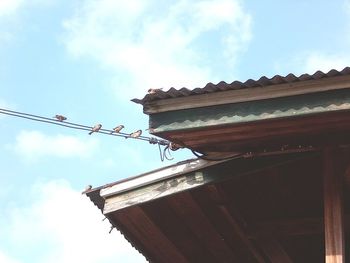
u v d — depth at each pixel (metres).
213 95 6.93
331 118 6.82
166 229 8.77
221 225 9.00
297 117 6.75
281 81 6.68
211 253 9.55
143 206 8.20
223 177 7.65
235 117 6.87
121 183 8.05
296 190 8.77
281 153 7.50
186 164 7.82
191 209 8.61
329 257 6.95
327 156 7.31
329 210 7.14
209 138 7.27
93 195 8.27
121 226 8.50
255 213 9.11
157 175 7.89
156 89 6.98
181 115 7.04
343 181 7.94
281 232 9.02
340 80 6.58
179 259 9.45
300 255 9.83
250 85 6.77
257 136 7.23
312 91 6.68
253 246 9.23
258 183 8.58
